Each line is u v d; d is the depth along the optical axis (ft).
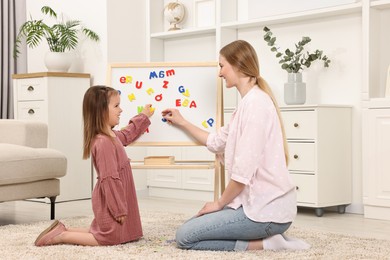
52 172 11.60
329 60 13.43
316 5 13.65
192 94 9.94
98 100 8.59
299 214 12.96
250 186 7.94
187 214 12.64
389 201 11.98
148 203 14.78
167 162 9.67
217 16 14.94
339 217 12.54
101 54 15.90
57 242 8.64
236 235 8.00
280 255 7.77
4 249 8.36
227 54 8.31
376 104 12.16
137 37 16.47
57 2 16.99
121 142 9.23
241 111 8.07
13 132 12.25
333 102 13.62
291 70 13.47
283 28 14.46
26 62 18.33
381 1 12.29
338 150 13.05
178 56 16.58
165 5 16.87
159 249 8.23
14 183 11.04
